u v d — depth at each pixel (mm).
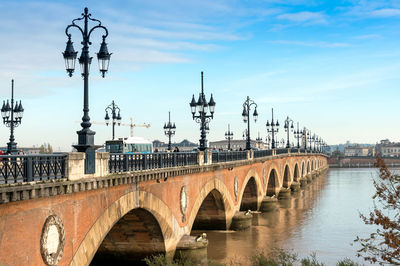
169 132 49500
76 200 17891
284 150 78500
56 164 16359
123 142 43781
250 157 50156
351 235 42438
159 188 26422
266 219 51188
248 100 49656
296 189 86938
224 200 40906
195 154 32281
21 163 14836
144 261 28391
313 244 38562
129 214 26312
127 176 21469
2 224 14117
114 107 45469
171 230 28500
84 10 18391
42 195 15438
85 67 18172
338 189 91062
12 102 30344
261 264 27828
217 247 36594
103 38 18688
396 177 17734
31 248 15273
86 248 18516
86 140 18094
